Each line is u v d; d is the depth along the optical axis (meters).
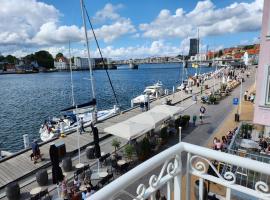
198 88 47.78
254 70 76.81
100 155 15.48
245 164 2.07
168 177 2.32
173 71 159.88
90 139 20.88
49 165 16.31
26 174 14.91
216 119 25.70
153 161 2.09
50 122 27.88
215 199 7.61
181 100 36.41
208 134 21.00
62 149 17.36
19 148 25.19
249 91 38.97
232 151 12.03
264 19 11.75
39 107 46.53
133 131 16.69
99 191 1.63
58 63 161.62
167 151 2.26
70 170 15.27
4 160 16.81
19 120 36.47
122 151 17.98
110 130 17.25
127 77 116.06
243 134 16.38
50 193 12.98
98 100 51.72
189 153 2.45
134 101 38.91
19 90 75.31
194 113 28.69
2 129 31.88
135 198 2.04
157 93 42.59
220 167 7.37
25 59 172.00
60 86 83.75
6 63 167.75
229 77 55.16
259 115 12.65
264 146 14.42
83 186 12.49
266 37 11.80
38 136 28.61
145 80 97.06
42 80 110.69
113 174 14.50
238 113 25.67
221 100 35.41
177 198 2.47
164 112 21.38
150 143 17.42
